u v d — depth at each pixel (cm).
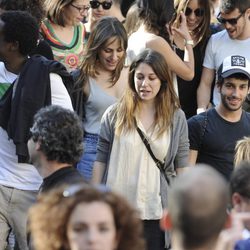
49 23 2030
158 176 1652
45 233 921
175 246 852
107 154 1675
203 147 1800
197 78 2114
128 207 920
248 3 2086
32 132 1316
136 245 919
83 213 896
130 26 2002
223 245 836
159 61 1648
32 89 1588
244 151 1614
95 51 1838
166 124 1655
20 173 1609
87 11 2050
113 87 1855
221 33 2130
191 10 2095
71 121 1312
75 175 1291
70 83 1652
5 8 1930
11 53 1634
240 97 1789
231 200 1219
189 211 834
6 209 1617
